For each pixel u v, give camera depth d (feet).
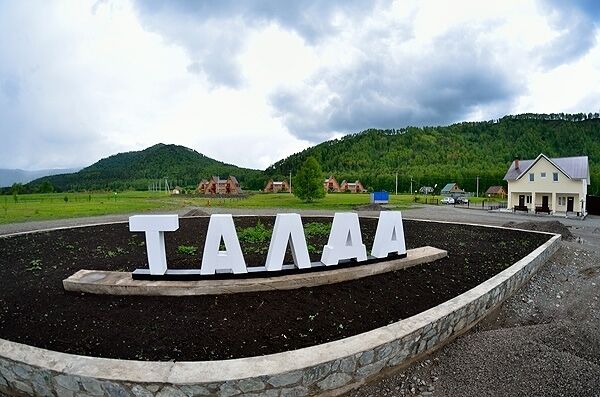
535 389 11.95
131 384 9.62
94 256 26.43
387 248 22.38
